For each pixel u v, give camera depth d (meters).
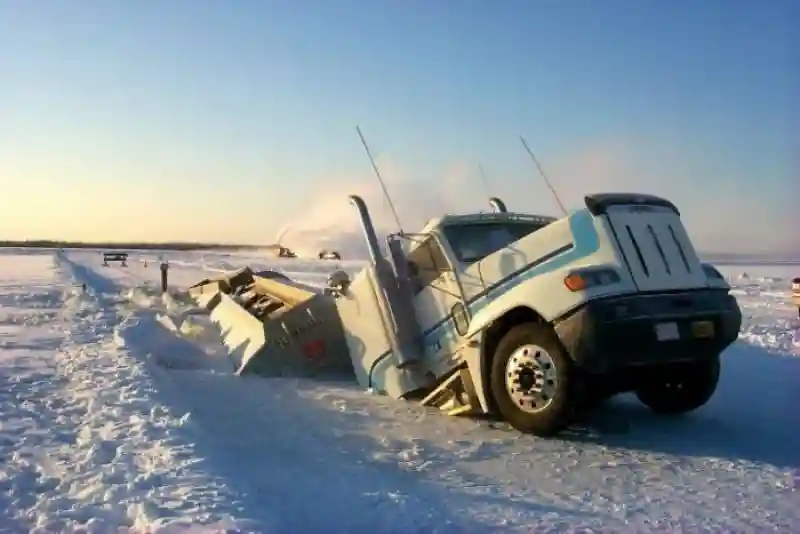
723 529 4.68
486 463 6.09
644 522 4.79
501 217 8.23
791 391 9.02
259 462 5.89
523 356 6.71
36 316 16.83
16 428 6.50
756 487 5.49
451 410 7.79
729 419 7.55
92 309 18.30
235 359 10.93
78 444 6.00
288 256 69.44
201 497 4.62
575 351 6.21
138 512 4.41
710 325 6.46
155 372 9.45
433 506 4.97
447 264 7.89
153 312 17.28
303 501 4.91
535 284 6.62
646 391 7.80
